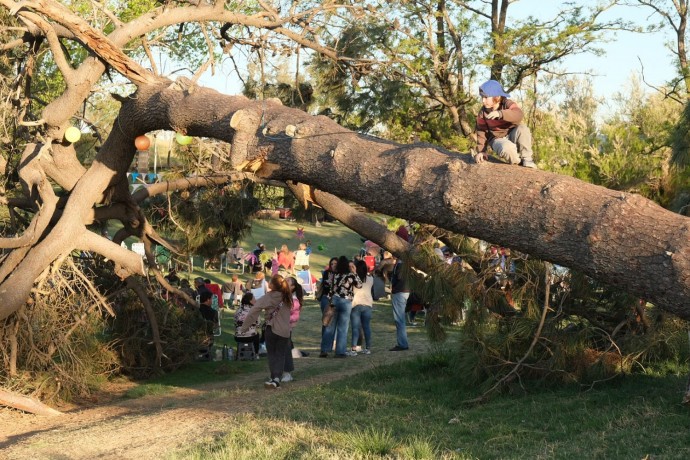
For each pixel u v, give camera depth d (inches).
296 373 526.0
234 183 557.9
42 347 466.9
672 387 338.6
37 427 400.2
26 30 458.0
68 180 479.2
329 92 655.1
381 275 804.6
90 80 426.6
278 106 306.8
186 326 589.6
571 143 696.4
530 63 801.6
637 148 655.8
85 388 478.3
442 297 378.3
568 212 205.3
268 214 607.5
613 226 194.7
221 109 327.0
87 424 382.3
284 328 465.1
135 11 845.2
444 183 232.8
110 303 548.1
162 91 373.1
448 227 239.3
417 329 724.0
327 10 477.7
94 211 507.2
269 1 500.1
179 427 333.4
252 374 567.8
